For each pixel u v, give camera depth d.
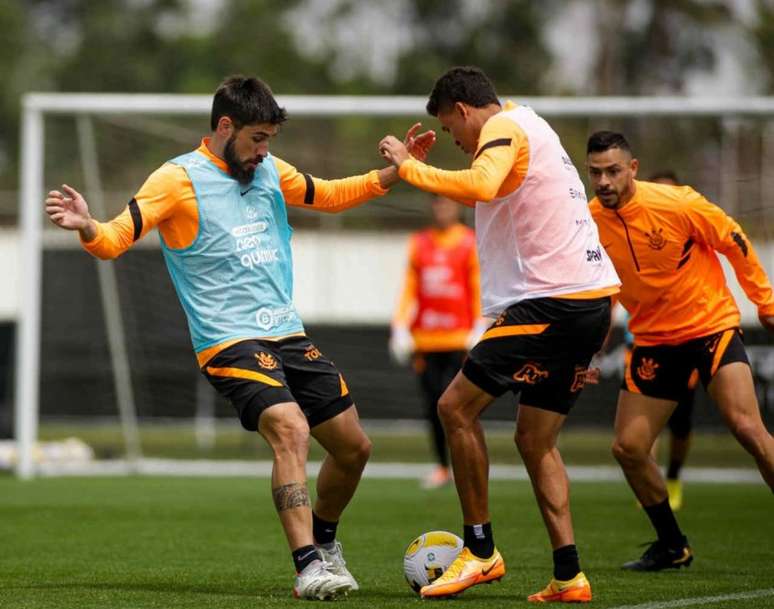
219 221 20.00
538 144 19.67
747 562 25.08
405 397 60.34
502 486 45.50
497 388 19.78
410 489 43.75
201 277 20.09
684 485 46.62
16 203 94.81
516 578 22.64
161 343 58.41
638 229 23.33
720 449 56.44
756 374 49.81
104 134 56.25
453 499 39.56
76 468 52.97
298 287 70.94
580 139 79.94
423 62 137.62
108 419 59.94
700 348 23.52
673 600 19.92
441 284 42.72
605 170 23.17
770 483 22.97
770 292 23.88
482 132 19.58
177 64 142.38
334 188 21.48
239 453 61.81
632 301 23.91
